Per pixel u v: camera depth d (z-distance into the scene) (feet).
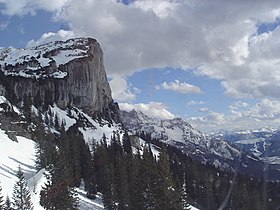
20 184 215.72
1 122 451.94
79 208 281.54
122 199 260.01
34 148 430.61
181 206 193.88
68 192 248.52
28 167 342.44
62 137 495.41
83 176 358.84
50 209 236.02
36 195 248.52
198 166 434.71
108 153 398.42
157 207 205.87
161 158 216.13
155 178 210.18
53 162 298.15
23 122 504.43
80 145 414.62
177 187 206.59
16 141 424.87
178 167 374.22
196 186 252.42
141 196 224.12
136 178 242.37
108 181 288.10
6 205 203.62
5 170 294.05
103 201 299.79
